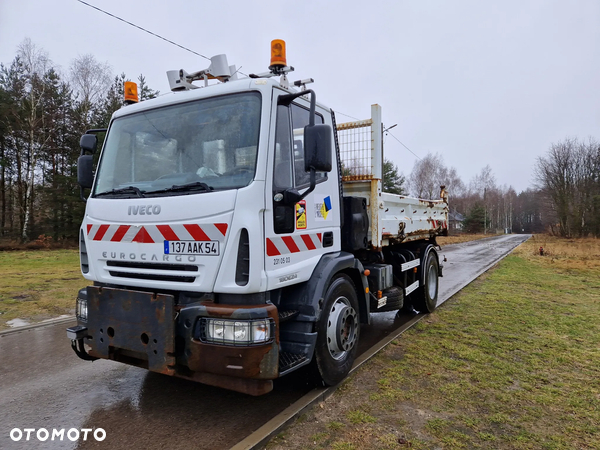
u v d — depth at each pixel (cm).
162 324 288
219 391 384
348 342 398
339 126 526
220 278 283
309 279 354
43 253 1970
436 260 743
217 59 388
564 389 383
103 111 2691
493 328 587
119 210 335
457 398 362
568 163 4256
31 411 346
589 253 2017
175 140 338
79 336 335
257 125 305
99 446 290
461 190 8238
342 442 290
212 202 290
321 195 381
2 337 562
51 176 2656
